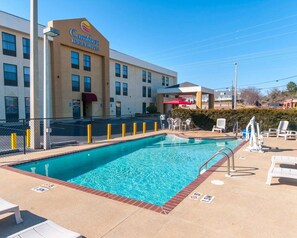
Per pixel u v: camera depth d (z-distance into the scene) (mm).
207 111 16031
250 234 2848
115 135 13766
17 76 20797
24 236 2301
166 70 44031
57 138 12211
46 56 8844
